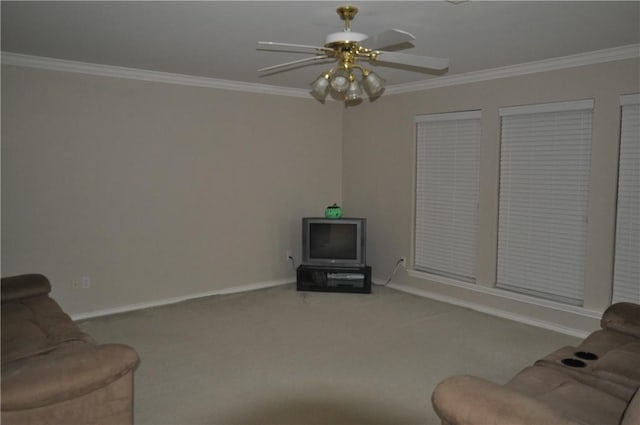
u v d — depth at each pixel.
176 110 4.93
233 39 3.43
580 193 4.09
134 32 3.27
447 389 1.95
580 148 4.06
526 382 2.33
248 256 5.58
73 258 4.48
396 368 3.49
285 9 2.74
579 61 3.93
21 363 2.35
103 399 2.24
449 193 5.11
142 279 4.88
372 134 5.81
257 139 5.52
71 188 4.42
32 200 4.24
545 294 4.39
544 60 4.09
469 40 3.43
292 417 2.82
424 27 3.10
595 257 3.99
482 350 3.82
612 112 3.81
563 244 4.24
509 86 4.45
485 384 1.97
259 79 5.05
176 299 5.10
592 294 4.03
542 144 4.30
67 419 2.15
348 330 4.26
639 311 2.91
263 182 5.61
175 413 2.84
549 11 2.79
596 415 2.01
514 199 4.55
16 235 4.19
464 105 4.82
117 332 4.18
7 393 1.96
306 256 5.53
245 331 4.22
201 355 3.69
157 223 4.92
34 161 4.22
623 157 3.81
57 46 3.71
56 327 2.88
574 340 4.03
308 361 3.59
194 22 3.03
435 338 4.07
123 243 4.74
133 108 4.68
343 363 3.56
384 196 5.73
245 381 3.26
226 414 2.84
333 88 3.01
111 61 4.25
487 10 2.77
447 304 5.04
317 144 6.00
